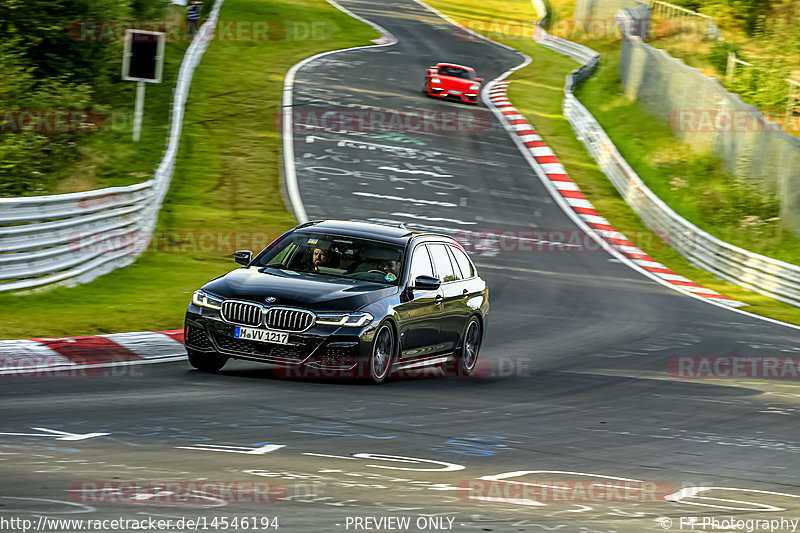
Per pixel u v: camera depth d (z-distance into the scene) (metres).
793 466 19.34
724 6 125.94
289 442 17.72
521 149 87.88
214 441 17.34
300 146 79.38
